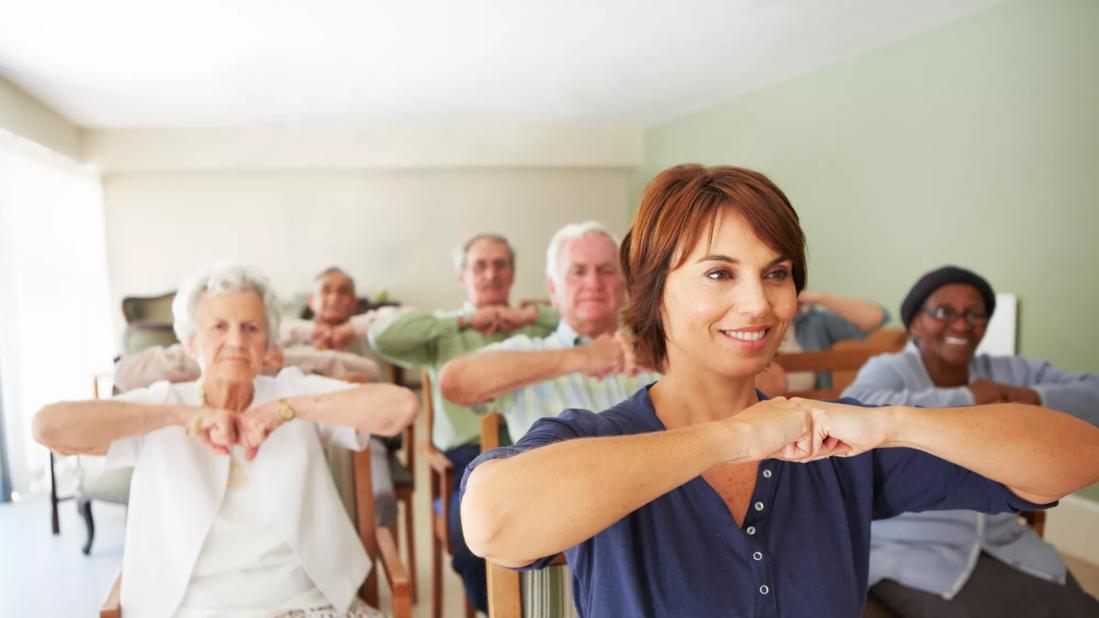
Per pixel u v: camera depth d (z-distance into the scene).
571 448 0.69
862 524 0.86
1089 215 3.01
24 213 4.61
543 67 4.57
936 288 1.86
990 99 3.44
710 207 0.79
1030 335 3.28
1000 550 1.58
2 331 4.08
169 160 6.17
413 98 5.38
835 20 3.67
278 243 6.60
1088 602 1.52
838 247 4.51
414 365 2.57
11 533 3.46
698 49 4.19
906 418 0.75
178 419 1.48
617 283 2.08
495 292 2.71
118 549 3.23
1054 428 0.76
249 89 4.91
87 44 3.77
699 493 0.81
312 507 1.53
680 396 0.87
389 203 6.77
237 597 1.45
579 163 6.82
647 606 0.78
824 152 4.59
